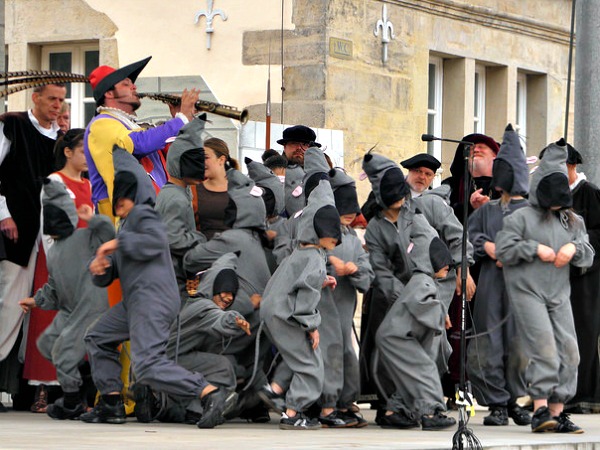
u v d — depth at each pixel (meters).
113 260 14.24
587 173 19.98
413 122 24.28
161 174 15.66
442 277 15.27
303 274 14.48
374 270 15.44
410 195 15.47
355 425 15.07
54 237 15.41
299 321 14.42
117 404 14.59
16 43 24.48
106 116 15.34
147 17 23.53
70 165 16.36
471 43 25.64
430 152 25.47
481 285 16.23
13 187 16.69
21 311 16.47
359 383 15.26
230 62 22.95
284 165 16.80
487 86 26.73
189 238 14.94
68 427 14.09
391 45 23.77
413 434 14.33
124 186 14.40
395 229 15.41
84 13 23.94
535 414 15.15
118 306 14.50
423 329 15.06
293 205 15.88
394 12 23.81
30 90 24.11
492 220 16.39
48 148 16.97
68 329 15.20
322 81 22.45
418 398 14.94
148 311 14.05
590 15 19.98
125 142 15.06
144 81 20.33
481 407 19.11
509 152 16.42
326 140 21.84
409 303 15.03
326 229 14.51
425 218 15.55
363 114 23.22
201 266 15.07
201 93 20.11
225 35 23.00
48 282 15.55
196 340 14.84
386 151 23.72
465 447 12.96
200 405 14.71
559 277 15.52
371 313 15.62
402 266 15.37
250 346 15.23
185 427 14.30
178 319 14.47
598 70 19.97
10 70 24.55
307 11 22.56
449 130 25.66
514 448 13.44
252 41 22.81
